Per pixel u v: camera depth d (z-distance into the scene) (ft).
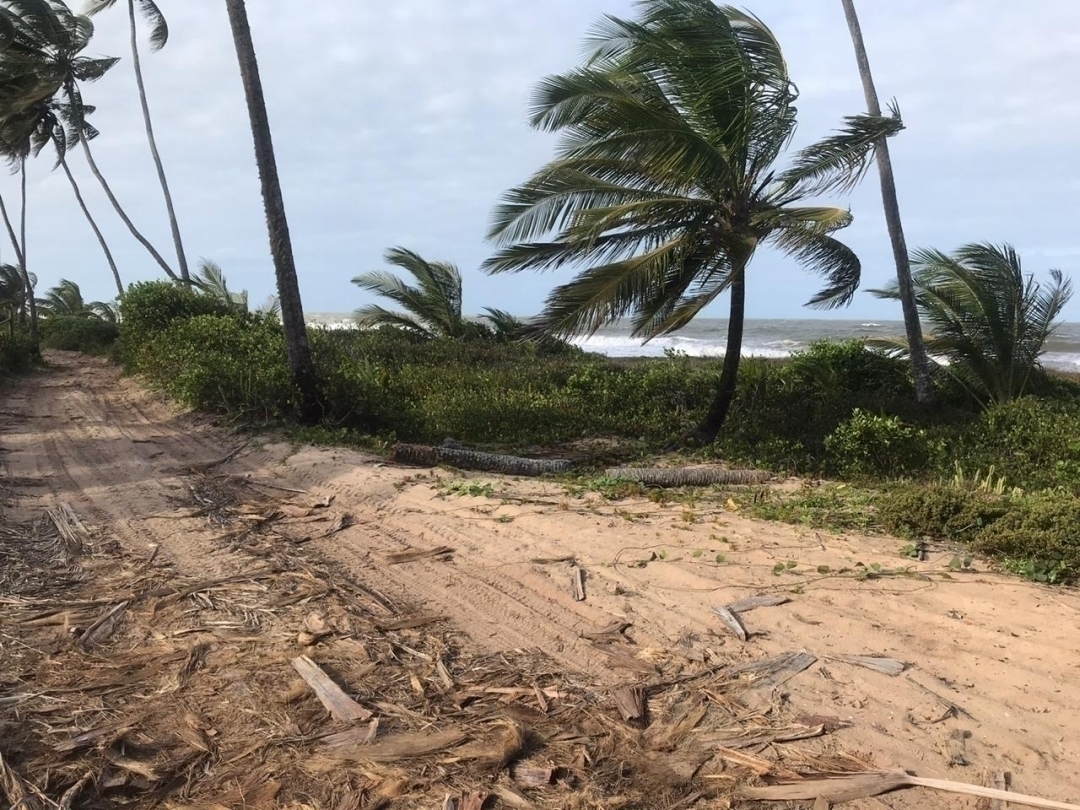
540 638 13.19
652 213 30.48
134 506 21.16
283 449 27.71
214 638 12.91
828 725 10.40
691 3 29.22
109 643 12.75
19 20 67.36
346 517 20.20
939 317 43.68
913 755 9.74
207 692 11.12
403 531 18.97
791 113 29.99
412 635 13.24
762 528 18.81
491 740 10.08
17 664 11.85
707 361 62.69
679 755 9.84
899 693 11.11
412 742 9.95
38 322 111.14
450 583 15.61
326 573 16.11
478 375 49.26
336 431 31.37
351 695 11.10
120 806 8.64
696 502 22.34
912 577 15.16
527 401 40.01
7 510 20.77
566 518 19.38
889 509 19.17
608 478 24.97
